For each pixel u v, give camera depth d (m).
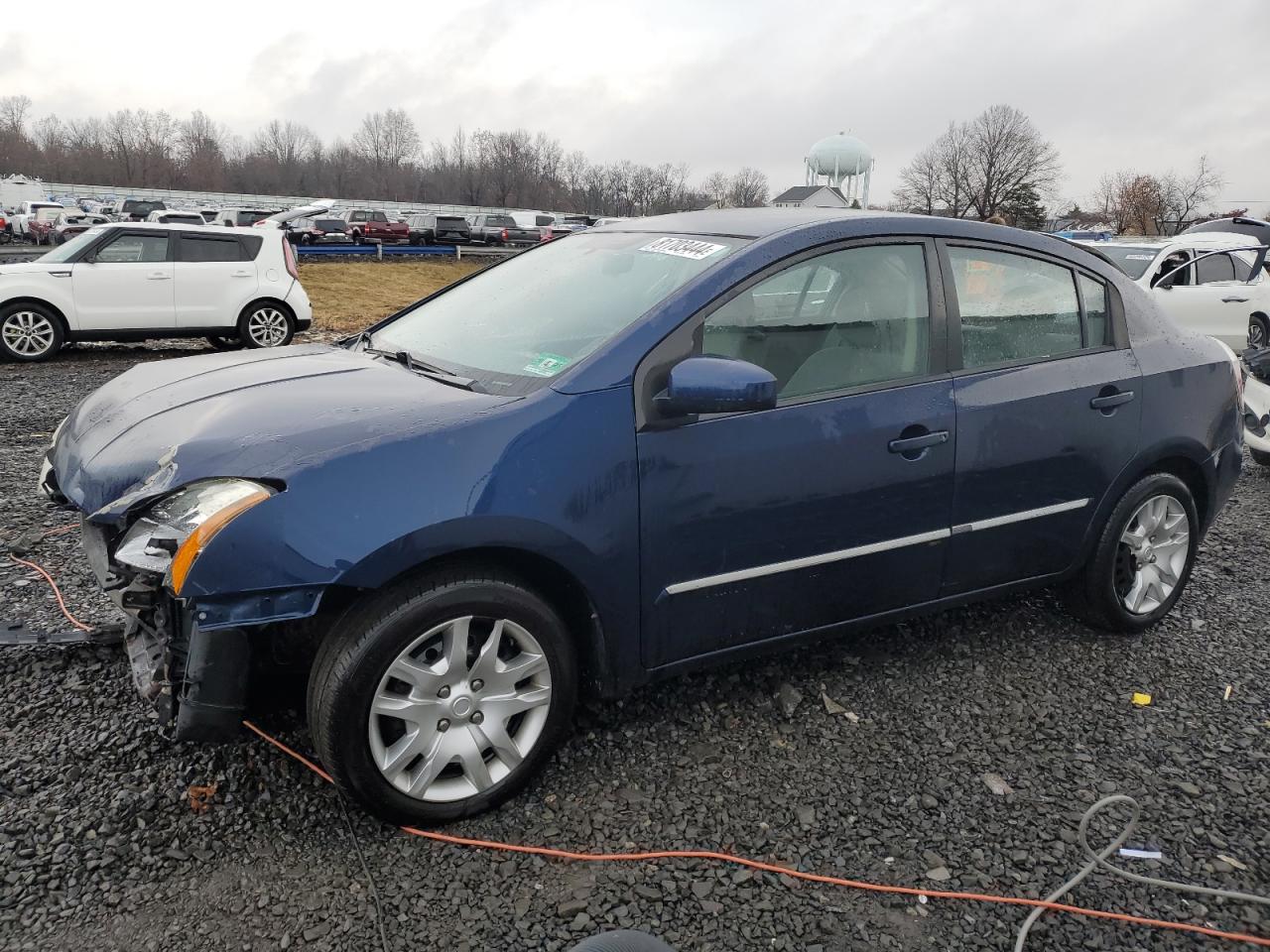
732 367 2.58
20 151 99.88
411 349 3.32
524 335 3.06
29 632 3.38
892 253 3.21
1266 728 3.25
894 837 2.62
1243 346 11.41
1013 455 3.35
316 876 2.38
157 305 12.00
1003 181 75.81
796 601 3.05
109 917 2.21
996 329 3.39
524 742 2.69
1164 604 3.96
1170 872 2.51
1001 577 3.50
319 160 107.56
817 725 3.17
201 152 105.50
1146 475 3.83
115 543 2.55
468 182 104.69
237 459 2.40
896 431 3.08
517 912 2.29
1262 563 4.90
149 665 2.63
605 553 2.65
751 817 2.68
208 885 2.33
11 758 2.77
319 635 2.66
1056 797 2.82
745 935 2.25
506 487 2.48
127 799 2.61
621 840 2.57
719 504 2.81
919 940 2.26
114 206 55.94
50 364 11.27
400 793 2.50
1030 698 3.39
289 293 12.81
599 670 2.80
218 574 2.26
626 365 2.71
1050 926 2.31
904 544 3.19
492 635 2.57
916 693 3.40
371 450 2.41
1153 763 3.02
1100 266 3.74
